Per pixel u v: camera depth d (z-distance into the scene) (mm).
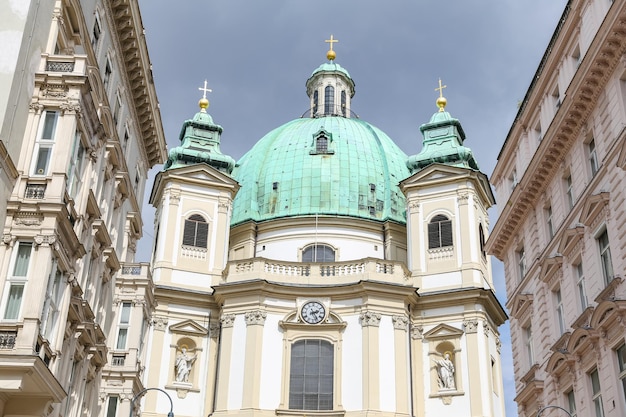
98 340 34812
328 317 56594
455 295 57750
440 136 66500
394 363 54844
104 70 35594
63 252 27422
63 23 30000
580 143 32750
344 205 66125
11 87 25469
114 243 39000
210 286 59875
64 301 27844
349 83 82562
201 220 62406
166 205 62125
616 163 28703
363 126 75000
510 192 42500
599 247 30516
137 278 45156
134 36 38062
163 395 55250
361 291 56406
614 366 27891
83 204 29969
